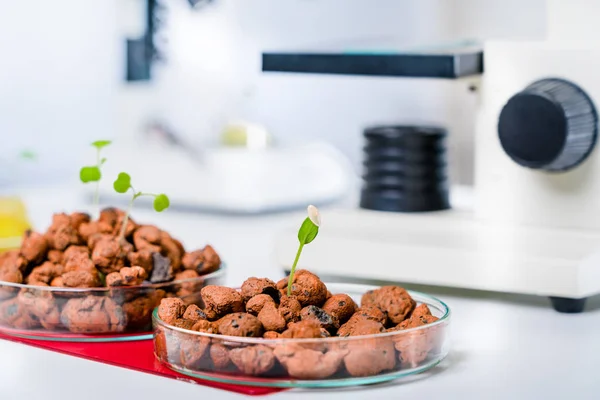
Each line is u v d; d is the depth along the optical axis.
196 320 0.53
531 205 0.66
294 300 0.52
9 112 1.28
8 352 0.55
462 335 0.58
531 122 0.63
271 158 0.96
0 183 1.20
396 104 1.23
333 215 0.72
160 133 1.02
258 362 0.50
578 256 0.61
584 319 0.61
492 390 0.50
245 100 1.19
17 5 1.27
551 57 0.65
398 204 0.73
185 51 1.13
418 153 0.73
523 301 0.65
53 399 0.50
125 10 1.07
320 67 0.67
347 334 0.51
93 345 0.56
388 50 0.68
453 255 0.63
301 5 1.22
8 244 0.73
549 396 0.50
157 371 0.52
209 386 0.51
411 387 0.51
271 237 0.83
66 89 1.32
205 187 0.96
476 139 0.68
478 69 0.67
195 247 0.79
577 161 0.64
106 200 1.00
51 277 0.58
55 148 1.31
